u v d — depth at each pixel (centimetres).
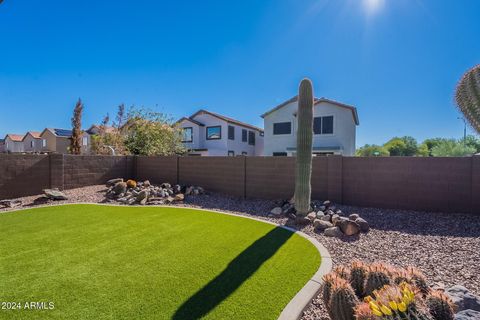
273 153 2109
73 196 964
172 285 320
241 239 513
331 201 828
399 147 3638
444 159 690
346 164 812
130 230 568
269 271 364
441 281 345
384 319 161
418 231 573
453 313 195
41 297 291
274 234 552
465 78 682
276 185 933
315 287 317
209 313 262
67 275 345
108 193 976
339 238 538
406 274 236
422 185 714
